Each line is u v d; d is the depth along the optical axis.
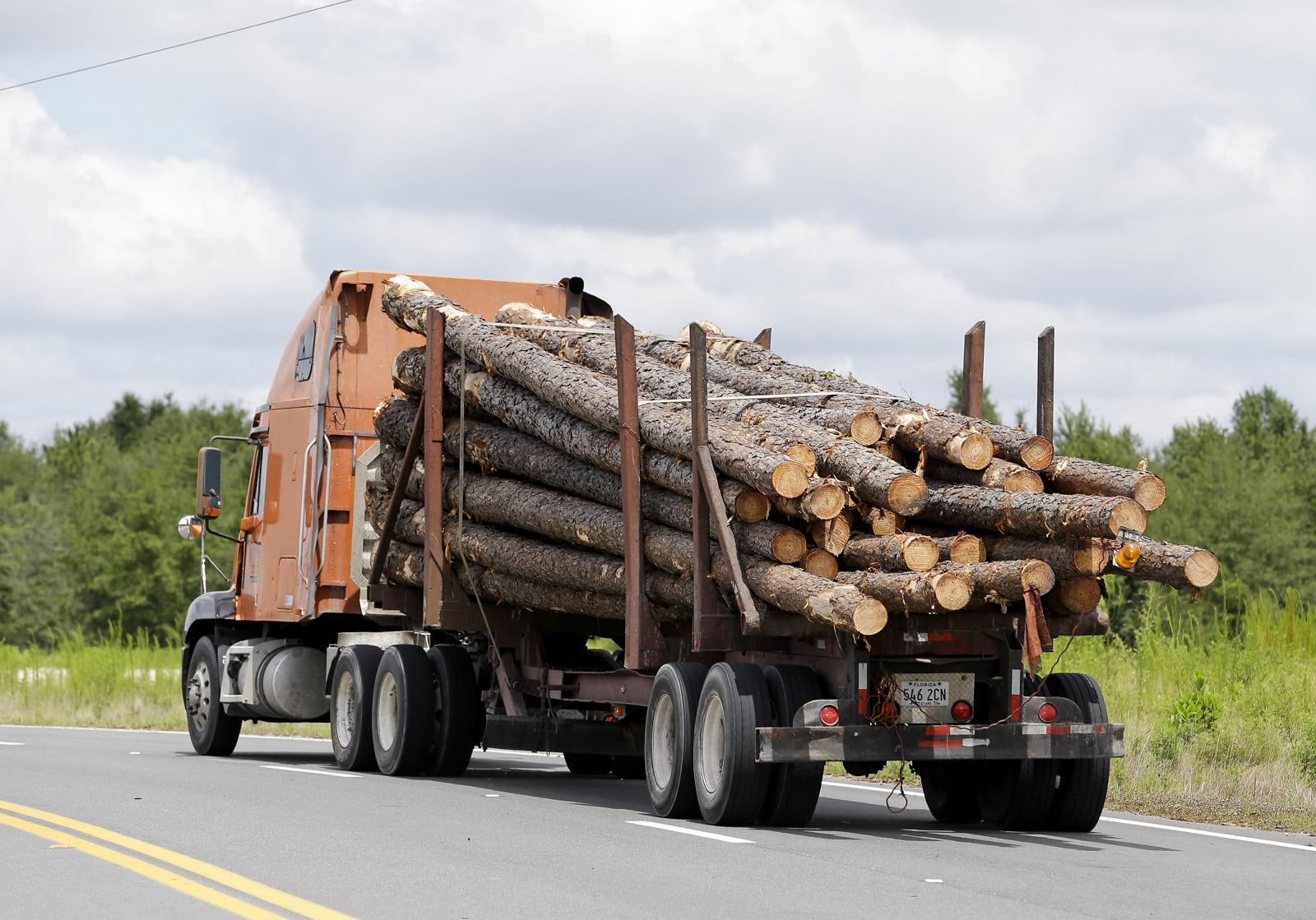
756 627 30.44
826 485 29.61
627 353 34.09
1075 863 27.75
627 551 34.12
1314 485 173.38
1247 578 144.00
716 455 31.30
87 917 21.62
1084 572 28.67
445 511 43.59
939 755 30.55
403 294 45.38
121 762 46.62
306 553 47.62
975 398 37.22
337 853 27.44
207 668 51.97
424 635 45.34
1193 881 26.02
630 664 34.22
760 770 30.78
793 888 24.19
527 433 40.09
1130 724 46.50
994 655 31.28
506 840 29.28
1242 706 46.88
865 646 30.19
